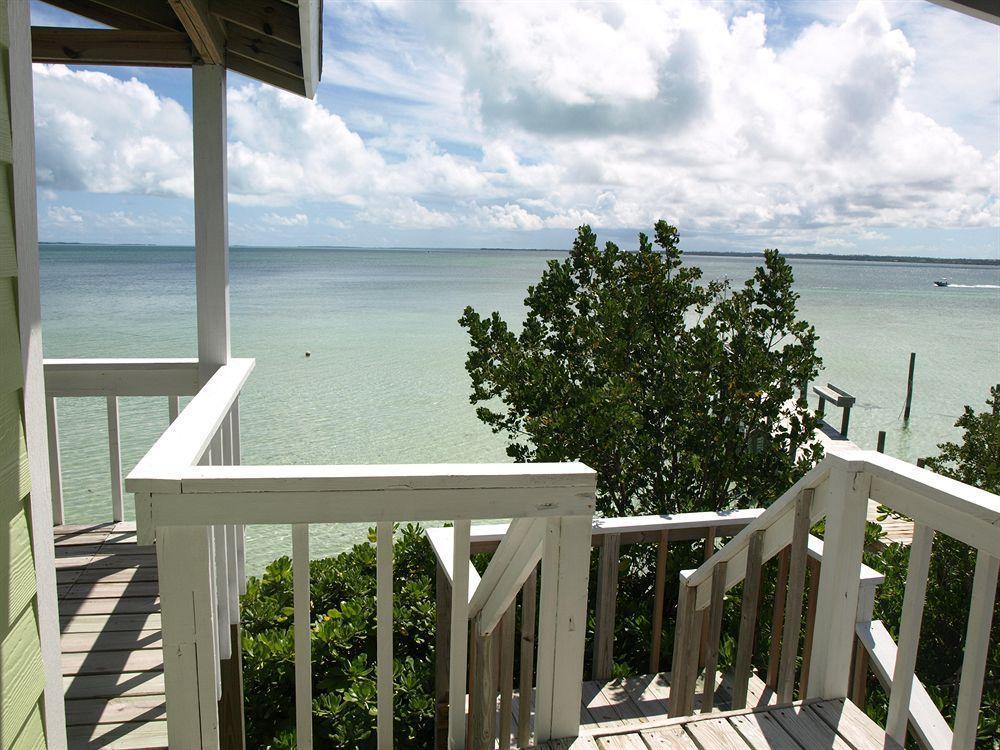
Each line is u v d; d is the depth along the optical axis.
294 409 17.59
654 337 5.61
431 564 5.02
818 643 1.89
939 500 1.50
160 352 25.39
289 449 13.80
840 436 14.60
